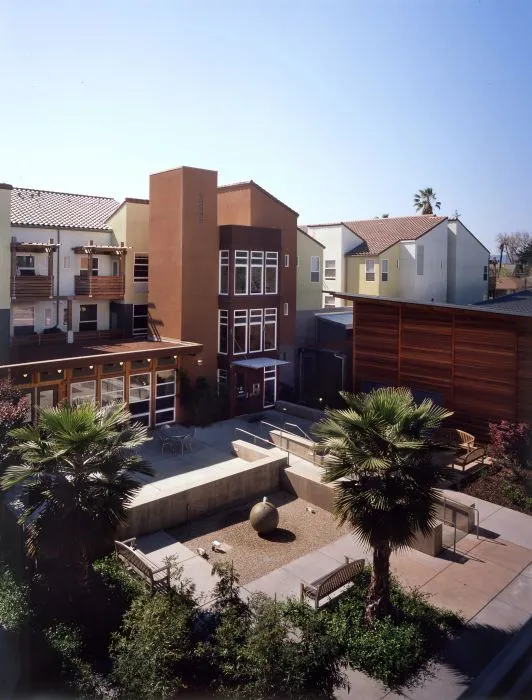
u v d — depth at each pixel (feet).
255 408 84.28
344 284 122.21
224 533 46.26
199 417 76.38
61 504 32.07
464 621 34.19
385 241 120.16
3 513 41.55
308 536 45.78
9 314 71.61
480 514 49.49
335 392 91.56
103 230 90.17
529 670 29.17
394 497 30.53
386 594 33.04
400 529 30.22
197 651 27.43
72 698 27.35
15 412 45.47
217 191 88.28
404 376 71.97
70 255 86.84
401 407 32.81
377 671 29.78
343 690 28.50
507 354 62.28
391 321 73.26
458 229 125.18
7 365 59.88
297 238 101.04
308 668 26.89
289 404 83.66
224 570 33.50
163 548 43.16
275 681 25.66
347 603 34.78
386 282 116.57
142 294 91.04
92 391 67.36
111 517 32.91
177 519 47.39
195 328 79.15
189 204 77.25
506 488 53.36
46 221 85.35
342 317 102.63
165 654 26.63
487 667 30.19
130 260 89.04
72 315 86.69
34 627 32.17
